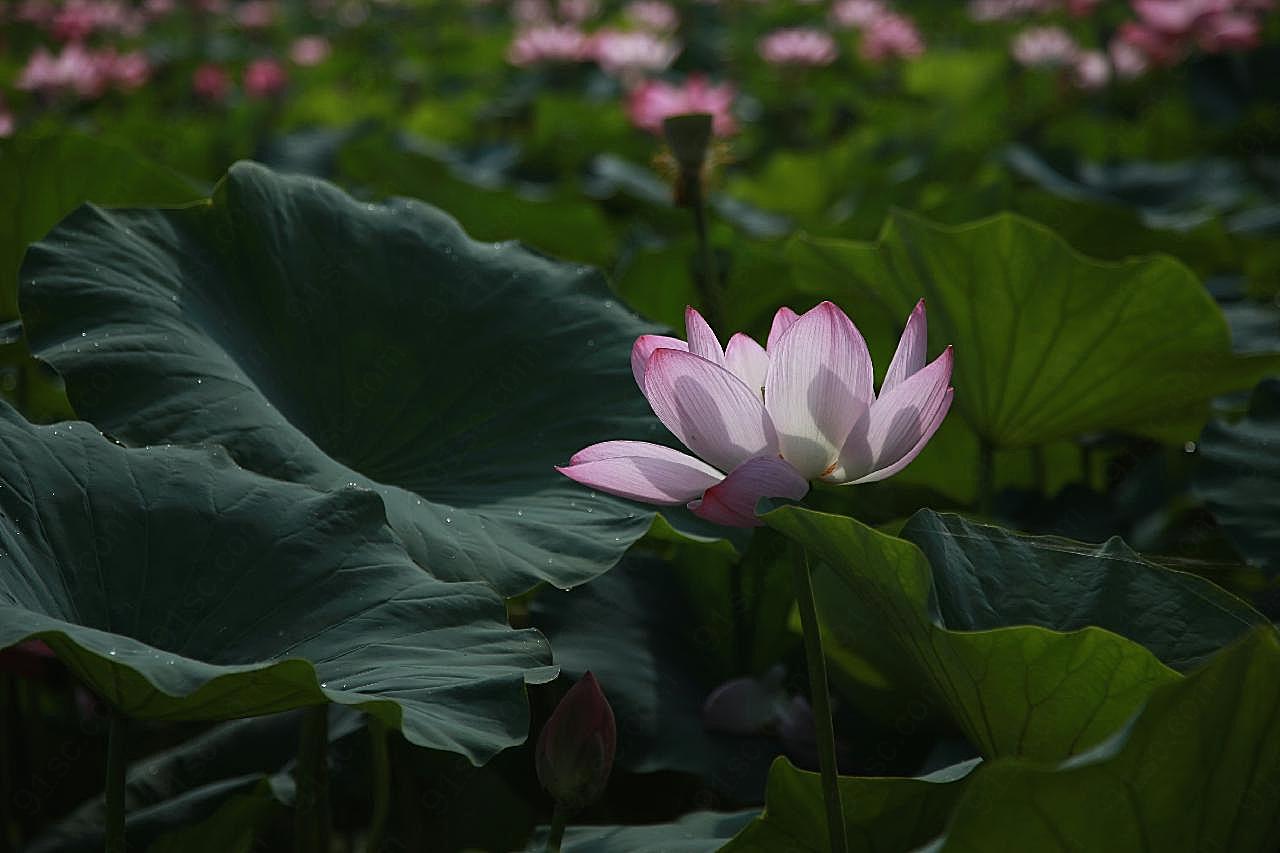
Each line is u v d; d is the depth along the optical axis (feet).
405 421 7.95
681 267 10.46
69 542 7.05
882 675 7.74
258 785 7.97
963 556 7.30
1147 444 9.71
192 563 7.12
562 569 7.48
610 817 8.21
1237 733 6.44
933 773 7.22
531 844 7.30
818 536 6.71
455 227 8.37
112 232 7.88
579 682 7.01
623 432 7.88
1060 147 15.75
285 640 7.04
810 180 16.29
